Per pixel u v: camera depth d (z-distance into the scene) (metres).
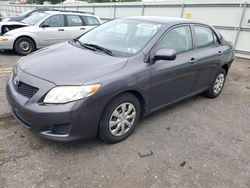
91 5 18.05
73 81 2.65
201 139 3.46
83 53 3.35
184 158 3.00
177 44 3.79
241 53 10.52
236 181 2.70
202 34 4.41
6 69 6.34
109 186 2.46
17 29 8.20
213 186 2.59
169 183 2.57
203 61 4.24
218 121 4.09
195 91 4.43
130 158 2.90
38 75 2.78
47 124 2.61
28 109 2.62
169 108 4.42
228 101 5.07
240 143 3.46
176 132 3.59
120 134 3.17
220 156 3.11
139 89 3.14
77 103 2.59
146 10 14.01
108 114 2.92
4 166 2.61
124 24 3.95
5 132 3.22
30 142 3.04
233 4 10.38
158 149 3.13
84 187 2.42
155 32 3.52
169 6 12.83
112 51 3.39
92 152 2.95
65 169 2.64
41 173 2.56
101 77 2.77
